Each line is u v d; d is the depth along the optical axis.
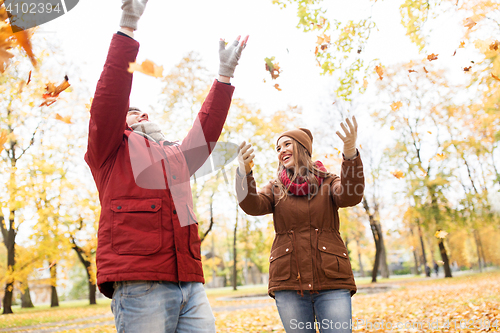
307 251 2.31
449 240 29.28
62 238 14.21
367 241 34.00
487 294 8.05
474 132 13.33
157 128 2.04
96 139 1.66
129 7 1.68
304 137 2.57
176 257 1.66
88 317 11.63
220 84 2.09
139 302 1.56
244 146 2.41
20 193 12.36
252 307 10.80
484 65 5.47
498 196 15.93
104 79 1.62
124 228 1.59
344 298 2.25
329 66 5.14
